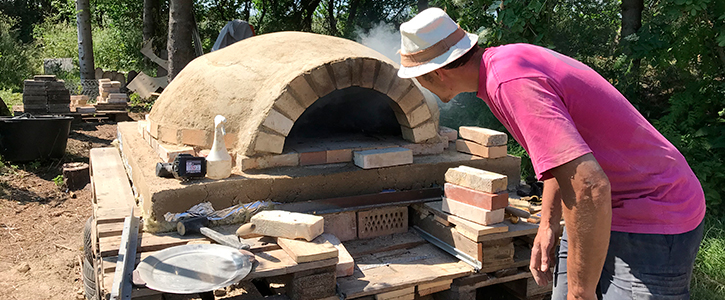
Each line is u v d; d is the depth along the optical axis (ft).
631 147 5.23
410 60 5.97
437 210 9.53
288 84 9.78
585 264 4.66
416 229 10.29
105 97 33.86
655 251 5.31
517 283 9.43
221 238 8.26
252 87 11.04
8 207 17.08
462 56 5.59
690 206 5.37
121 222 9.01
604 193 4.37
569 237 4.70
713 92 16.14
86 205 17.81
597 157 5.30
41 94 28.66
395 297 8.10
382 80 10.46
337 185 10.09
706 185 14.65
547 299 9.74
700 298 10.48
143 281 6.76
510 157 11.69
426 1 28.91
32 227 15.70
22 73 47.16
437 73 5.90
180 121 11.43
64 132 22.29
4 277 12.44
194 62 13.35
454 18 17.90
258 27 59.77
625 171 5.30
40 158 21.84
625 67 17.87
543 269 6.54
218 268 7.27
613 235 5.52
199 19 63.41
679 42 15.35
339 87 10.14
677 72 18.35
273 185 9.59
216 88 11.42
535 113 4.64
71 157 23.13
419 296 8.78
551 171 4.62
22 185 19.27
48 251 14.07
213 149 9.46
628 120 5.19
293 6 57.31
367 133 12.90
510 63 5.02
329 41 12.34
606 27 21.98
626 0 18.02
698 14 14.98
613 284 5.63
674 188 5.30
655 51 15.71
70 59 53.88
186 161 9.04
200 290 6.61
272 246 8.14
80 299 11.39
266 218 8.28
